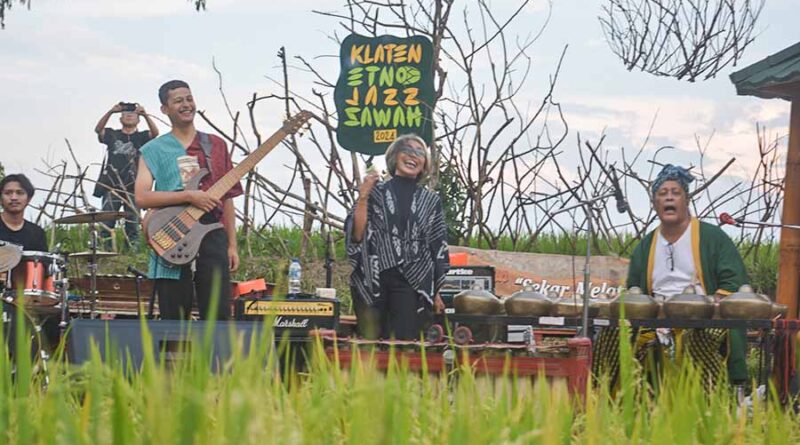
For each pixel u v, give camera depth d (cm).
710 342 728
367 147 1316
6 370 224
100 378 212
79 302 999
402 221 852
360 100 1316
